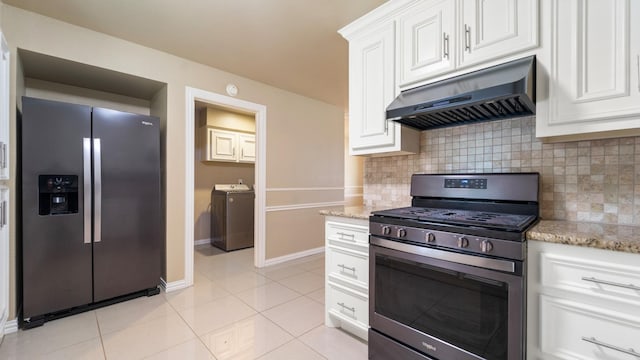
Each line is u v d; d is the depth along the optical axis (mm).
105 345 1734
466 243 1206
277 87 3484
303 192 3830
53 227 2025
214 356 1630
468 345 1220
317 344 1756
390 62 1788
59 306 2043
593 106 1135
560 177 1454
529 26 1281
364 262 1702
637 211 1257
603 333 973
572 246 1023
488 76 1341
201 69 2799
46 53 1985
